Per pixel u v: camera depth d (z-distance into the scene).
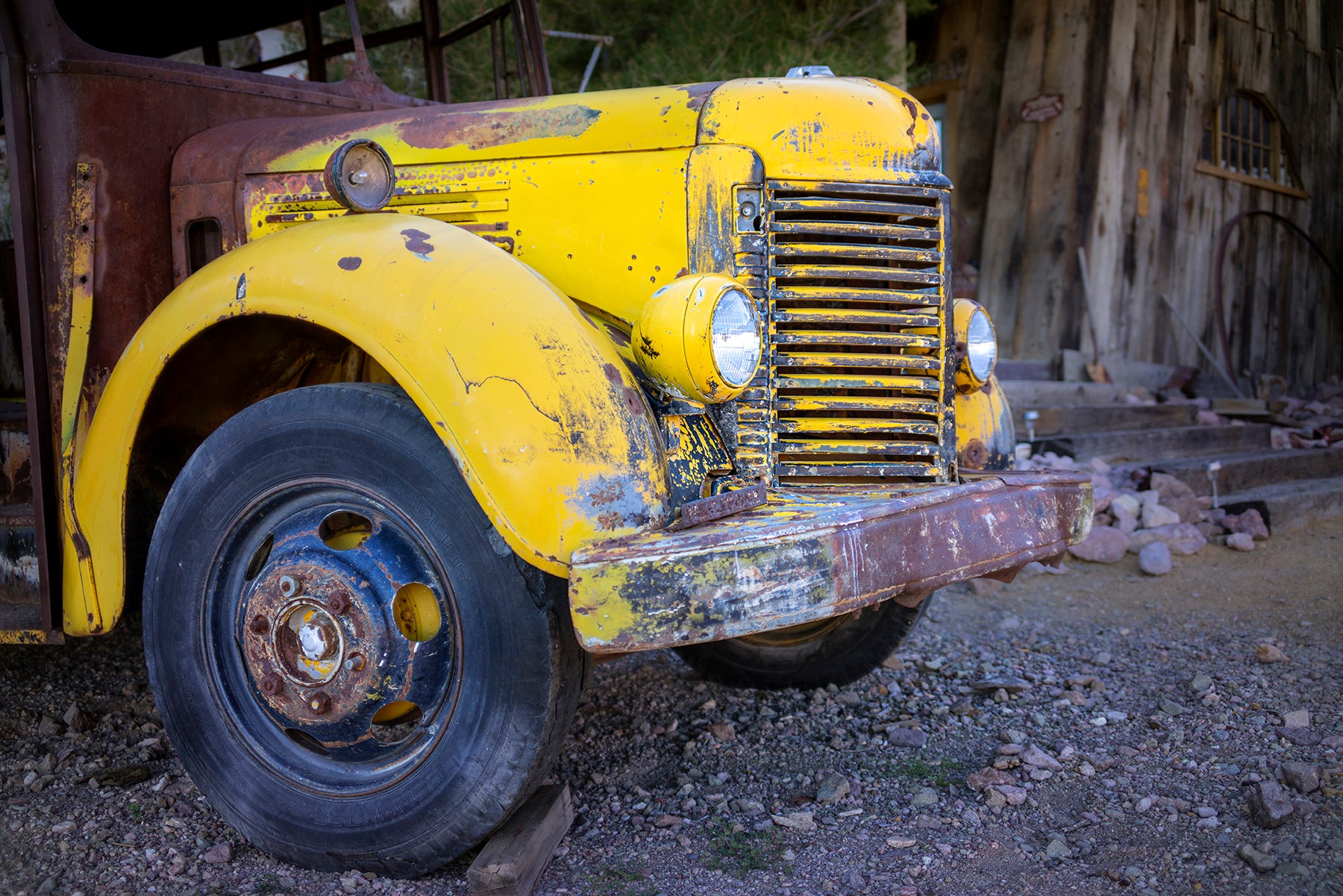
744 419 2.27
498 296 1.98
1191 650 3.52
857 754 2.72
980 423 2.68
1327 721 2.76
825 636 3.14
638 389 2.04
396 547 2.06
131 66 2.67
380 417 2.04
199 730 2.22
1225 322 8.75
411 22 3.89
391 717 2.18
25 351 2.46
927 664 3.41
